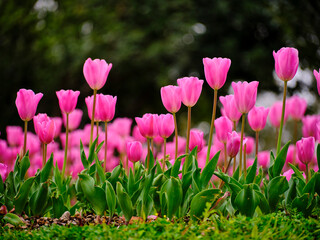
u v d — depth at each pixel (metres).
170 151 5.68
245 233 3.09
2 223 3.88
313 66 14.58
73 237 3.23
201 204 3.55
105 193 3.77
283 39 20.97
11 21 17.56
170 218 3.65
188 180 3.72
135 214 4.05
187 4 22.19
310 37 14.09
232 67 22.09
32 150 5.88
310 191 3.69
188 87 3.82
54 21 19.06
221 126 4.21
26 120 4.15
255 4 21.08
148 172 4.02
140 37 21.66
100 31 21.62
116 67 21.62
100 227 3.42
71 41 21.27
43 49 19.88
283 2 14.16
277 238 3.05
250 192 3.51
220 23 22.58
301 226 3.31
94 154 4.09
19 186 4.04
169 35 22.00
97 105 4.18
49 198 3.93
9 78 19.50
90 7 21.22
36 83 20.91
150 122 3.96
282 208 4.10
